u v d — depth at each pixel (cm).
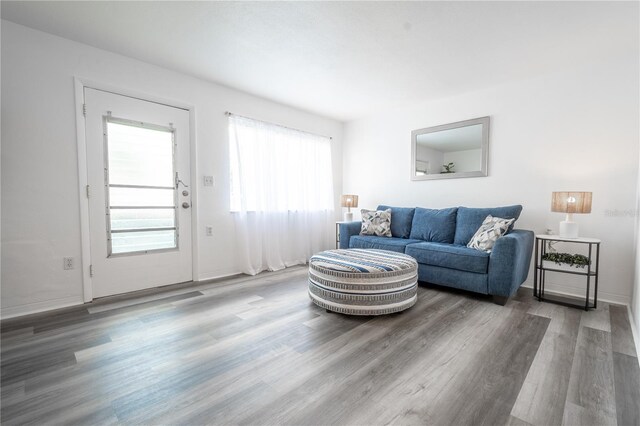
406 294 239
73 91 249
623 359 169
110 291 275
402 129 425
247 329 208
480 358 170
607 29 223
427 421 121
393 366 162
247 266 359
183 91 312
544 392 140
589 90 280
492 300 272
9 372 154
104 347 181
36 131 234
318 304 245
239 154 354
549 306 257
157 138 300
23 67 228
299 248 427
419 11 205
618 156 267
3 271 223
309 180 444
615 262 269
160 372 155
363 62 281
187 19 217
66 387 142
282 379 150
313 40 245
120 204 279
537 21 214
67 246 249
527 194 319
